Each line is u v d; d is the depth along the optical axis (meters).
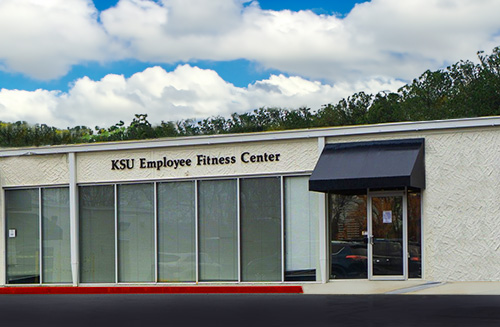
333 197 19.41
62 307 16.42
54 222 22.28
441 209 18.12
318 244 19.42
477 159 17.91
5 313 15.51
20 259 22.61
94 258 21.80
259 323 12.62
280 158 19.88
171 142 20.95
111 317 14.22
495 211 17.73
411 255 18.50
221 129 54.88
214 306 15.58
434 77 44.50
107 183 21.72
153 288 19.89
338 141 19.22
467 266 17.88
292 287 18.42
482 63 43.91
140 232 21.38
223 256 20.47
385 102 45.78
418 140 18.30
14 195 22.77
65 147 22.02
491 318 12.12
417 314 12.87
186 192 20.94
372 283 18.33
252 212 20.20
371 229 18.91
